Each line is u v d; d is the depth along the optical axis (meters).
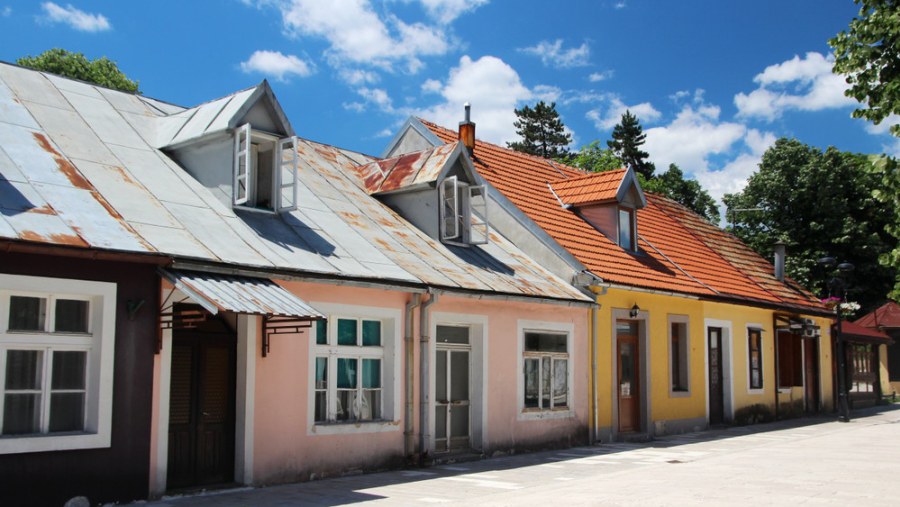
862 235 37.97
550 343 17.11
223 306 9.34
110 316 9.70
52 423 9.37
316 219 14.10
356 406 13.04
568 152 69.25
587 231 20.42
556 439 16.86
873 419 26.00
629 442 18.47
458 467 13.82
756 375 24.78
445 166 16.34
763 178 40.16
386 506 9.90
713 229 29.36
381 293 13.27
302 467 11.88
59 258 9.33
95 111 13.42
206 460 11.07
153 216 11.06
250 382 11.31
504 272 16.44
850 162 38.69
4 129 11.31
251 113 13.06
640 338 19.77
